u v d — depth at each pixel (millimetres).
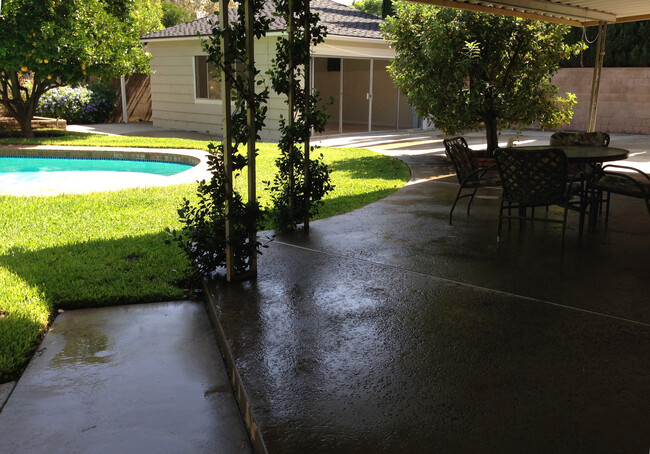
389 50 16062
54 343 3018
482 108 8977
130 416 2350
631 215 5734
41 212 5812
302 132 4820
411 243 4645
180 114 16844
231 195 3627
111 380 2641
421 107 9656
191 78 16141
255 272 3830
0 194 6926
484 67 9031
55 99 17953
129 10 15094
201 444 2176
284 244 4625
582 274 3824
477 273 3857
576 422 2094
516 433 2035
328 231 5066
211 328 3230
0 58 11867
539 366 2535
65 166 11711
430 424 2104
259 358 2650
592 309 3201
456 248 4492
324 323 3045
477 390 2338
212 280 3766
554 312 3162
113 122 19938
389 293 3486
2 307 3334
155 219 5578
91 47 12438
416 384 2398
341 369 2539
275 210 5043
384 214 5773
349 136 15523
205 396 2521
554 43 9281
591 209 4910
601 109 15609
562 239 4445
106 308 3506
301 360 2629
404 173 8750
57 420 2312
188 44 15945
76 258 4281
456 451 1941
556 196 4496
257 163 9586
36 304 3396
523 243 4645
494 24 9102
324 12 16297
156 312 3453
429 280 3721
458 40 8711
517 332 2900
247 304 3320
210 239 3641
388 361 2609
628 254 4301
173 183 7793
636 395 2275
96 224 5352
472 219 5543
